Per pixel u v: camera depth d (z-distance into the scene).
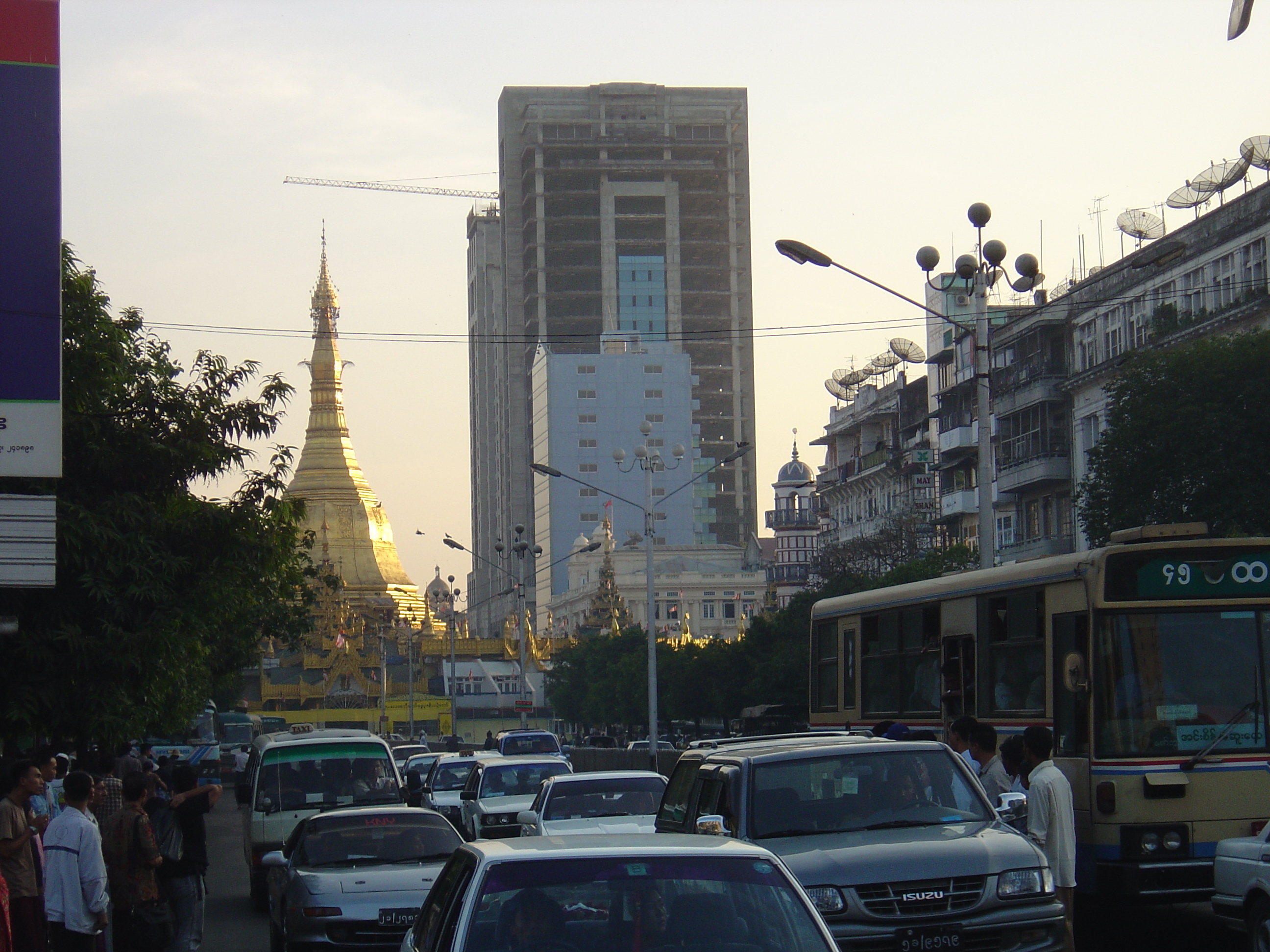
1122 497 43.28
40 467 18.08
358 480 176.25
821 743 13.95
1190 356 43.06
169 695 32.88
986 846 12.05
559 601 184.50
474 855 8.88
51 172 18.30
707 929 8.19
